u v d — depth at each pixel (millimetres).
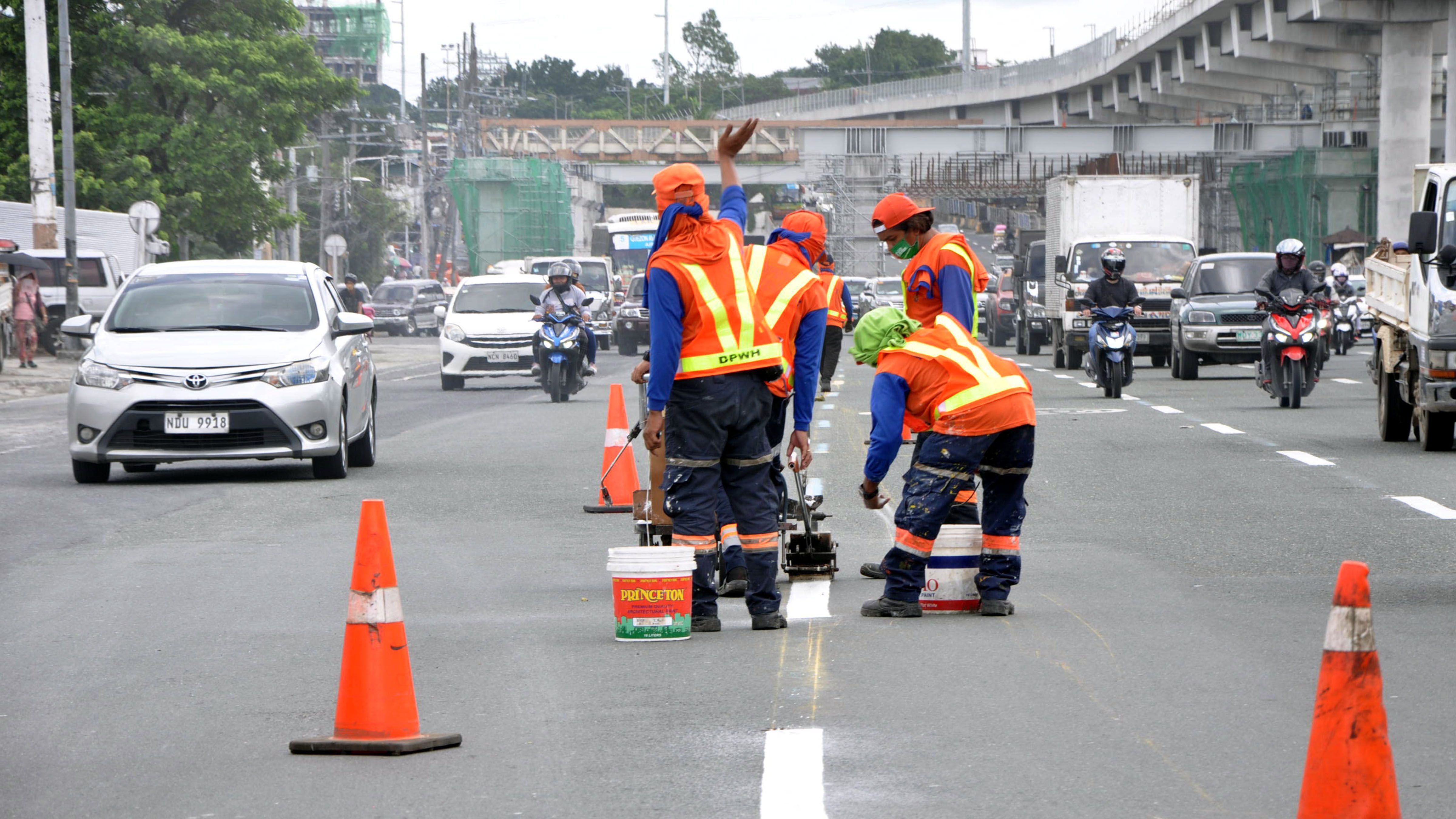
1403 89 152000
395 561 26078
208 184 118375
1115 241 85188
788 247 21469
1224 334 70875
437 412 62594
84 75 118875
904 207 21094
